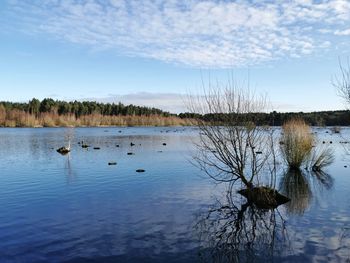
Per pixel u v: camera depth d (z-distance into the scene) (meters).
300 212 14.23
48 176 22.88
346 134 69.94
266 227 12.42
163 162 29.25
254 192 16.20
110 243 10.82
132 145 46.91
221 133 17.22
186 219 13.37
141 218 13.44
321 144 43.50
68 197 16.95
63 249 10.34
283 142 26.17
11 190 18.72
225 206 15.30
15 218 13.52
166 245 10.68
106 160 30.73
